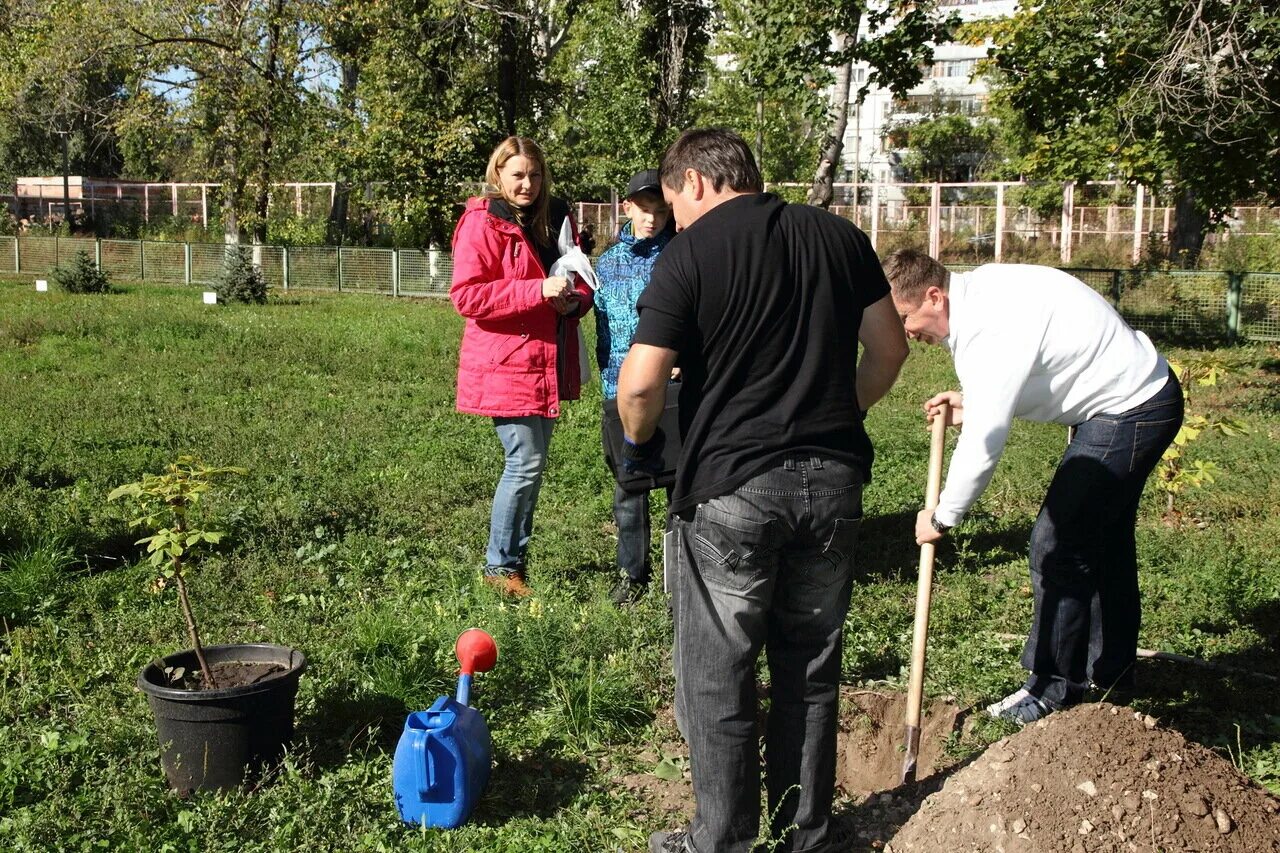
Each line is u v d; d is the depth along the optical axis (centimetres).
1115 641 423
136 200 4759
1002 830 279
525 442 514
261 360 1402
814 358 275
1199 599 536
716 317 272
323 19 2631
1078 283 391
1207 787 284
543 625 441
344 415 1044
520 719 400
